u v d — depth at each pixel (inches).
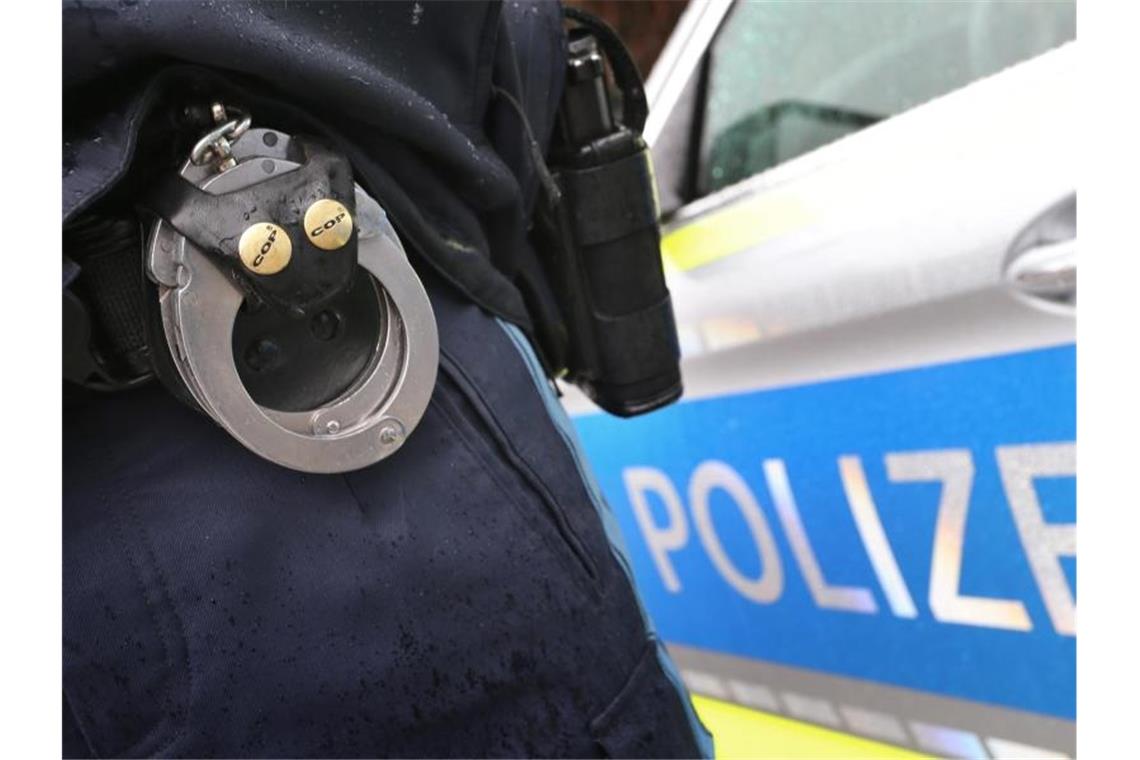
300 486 21.7
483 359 24.4
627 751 24.0
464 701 22.6
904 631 41.0
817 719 46.0
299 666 21.4
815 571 45.1
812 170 45.6
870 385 41.9
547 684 23.3
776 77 53.4
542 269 31.5
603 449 58.4
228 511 21.2
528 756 23.2
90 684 21.7
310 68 20.8
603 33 31.0
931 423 39.5
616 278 30.8
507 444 23.8
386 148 23.6
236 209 19.6
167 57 20.2
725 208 50.5
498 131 27.0
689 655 53.6
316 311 20.3
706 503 51.3
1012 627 36.8
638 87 31.8
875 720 42.9
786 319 46.0
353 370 21.8
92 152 19.5
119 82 20.3
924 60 45.1
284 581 21.3
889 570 41.4
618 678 24.3
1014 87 37.8
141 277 20.7
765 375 47.1
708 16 58.7
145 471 21.5
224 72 20.9
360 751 22.2
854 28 49.6
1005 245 36.5
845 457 43.2
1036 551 35.8
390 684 22.0
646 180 30.9
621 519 57.7
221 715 21.3
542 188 29.9
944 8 44.8
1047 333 35.4
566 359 32.4
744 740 48.8
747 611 49.3
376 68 23.4
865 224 42.2
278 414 20.6
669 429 53.2
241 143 20.4
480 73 25.8
